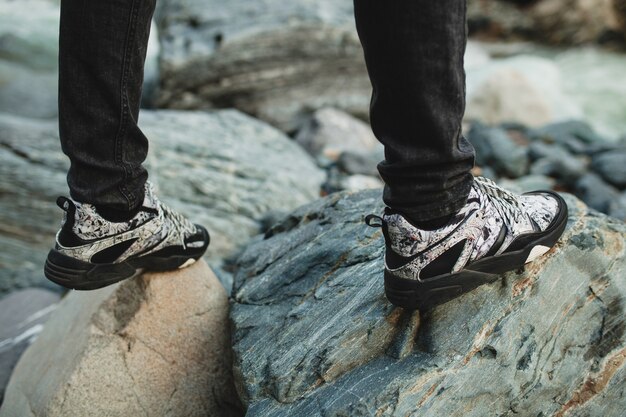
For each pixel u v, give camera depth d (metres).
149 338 2.09
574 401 1.85
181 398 2.10
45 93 6.13
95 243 1.75
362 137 5.37
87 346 2.06
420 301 1.65
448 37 1.34
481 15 10.39
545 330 1.80
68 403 2.00
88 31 1.50
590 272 1.89
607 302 1.90
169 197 3.66
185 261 2.09
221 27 5.50
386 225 1.58
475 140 5.39
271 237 2.43
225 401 2.15
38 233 3.51
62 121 1.58
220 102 5.52
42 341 2.41
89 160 1.60
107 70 1.53
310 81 5.61
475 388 1.69
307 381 1.74
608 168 4.89
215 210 3.66
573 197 2.12
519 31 10.34
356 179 4.38
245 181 3.89
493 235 1.66
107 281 1.87
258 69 5.48
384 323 1.76
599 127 6.85
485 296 1.77
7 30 8.07
